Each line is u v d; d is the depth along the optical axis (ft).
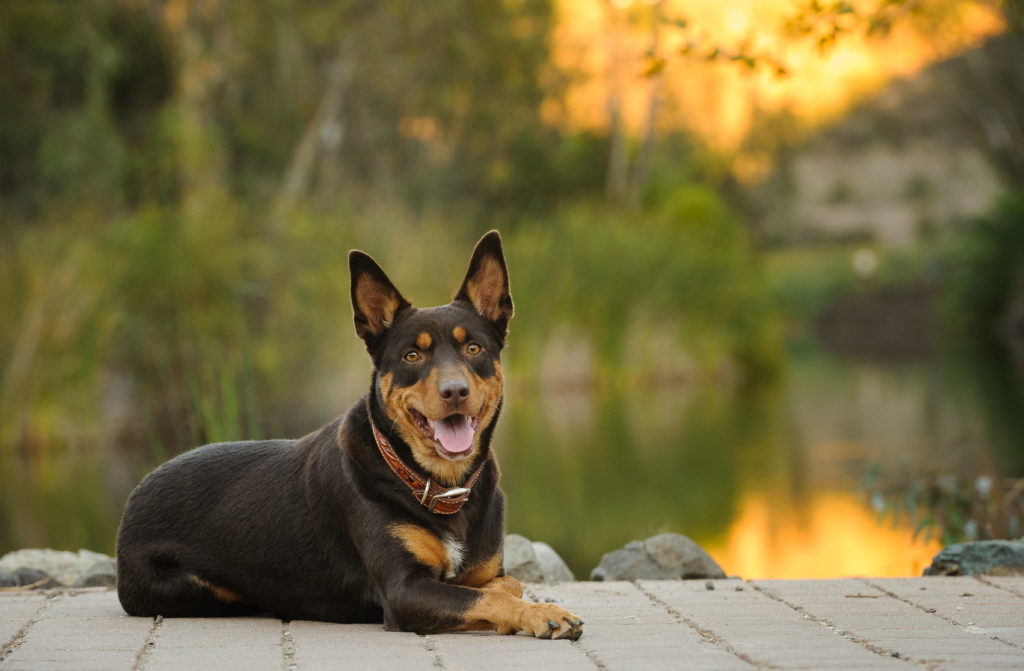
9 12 76.43
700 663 13.61
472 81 105.91
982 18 90.02
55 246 64.28
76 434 62.23
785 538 32.91
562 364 91.40
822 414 68.13
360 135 107.65
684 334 100.12
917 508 34.53
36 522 38.83
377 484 15.92
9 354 61.46
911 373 99.96
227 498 17.12
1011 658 13.70
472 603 15.15
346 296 72.84
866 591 18.52
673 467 48.44
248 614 17.46
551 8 110.42
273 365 64.13
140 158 79.46
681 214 112.68
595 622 16.40
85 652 14.61
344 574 16.30
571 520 37.22
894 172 229.25
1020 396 74.49
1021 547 20.70
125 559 17.31
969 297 144.25
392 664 13.73
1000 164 162.40
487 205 122.83
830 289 196.34
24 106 79.41
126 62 83.30
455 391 15.51
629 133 138.31
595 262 91.40
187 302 64.08
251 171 95.66
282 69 94.07
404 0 93.86
